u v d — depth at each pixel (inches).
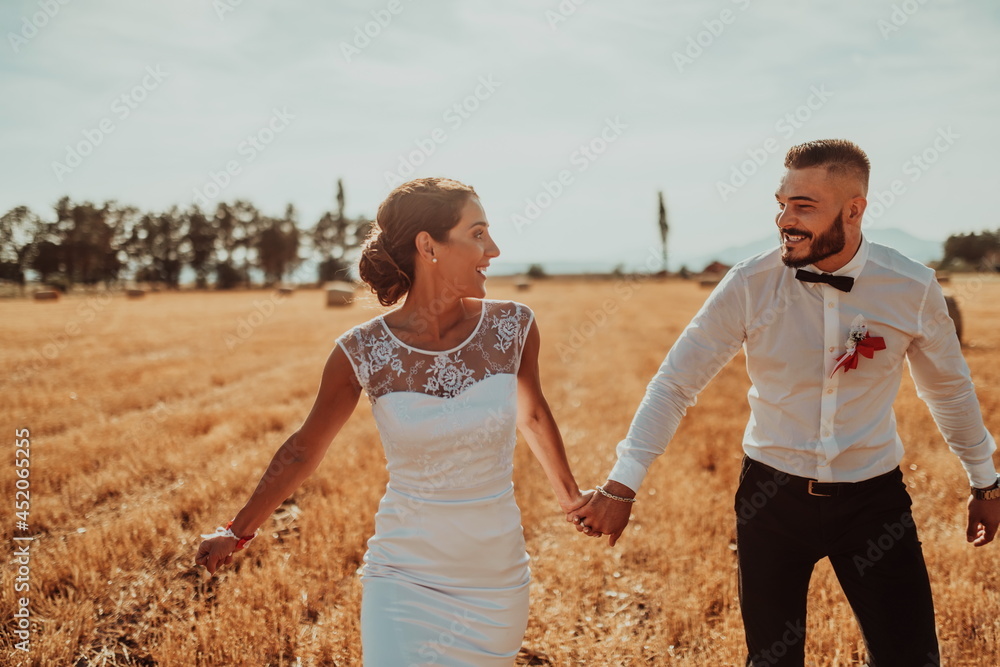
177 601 148.0
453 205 81.3
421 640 77.2
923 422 267.4
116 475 226.7
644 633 133.0
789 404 86.8
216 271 2972.4
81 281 2561.5
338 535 173.0
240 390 395.9
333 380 84.7
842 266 83.7
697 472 221.0
